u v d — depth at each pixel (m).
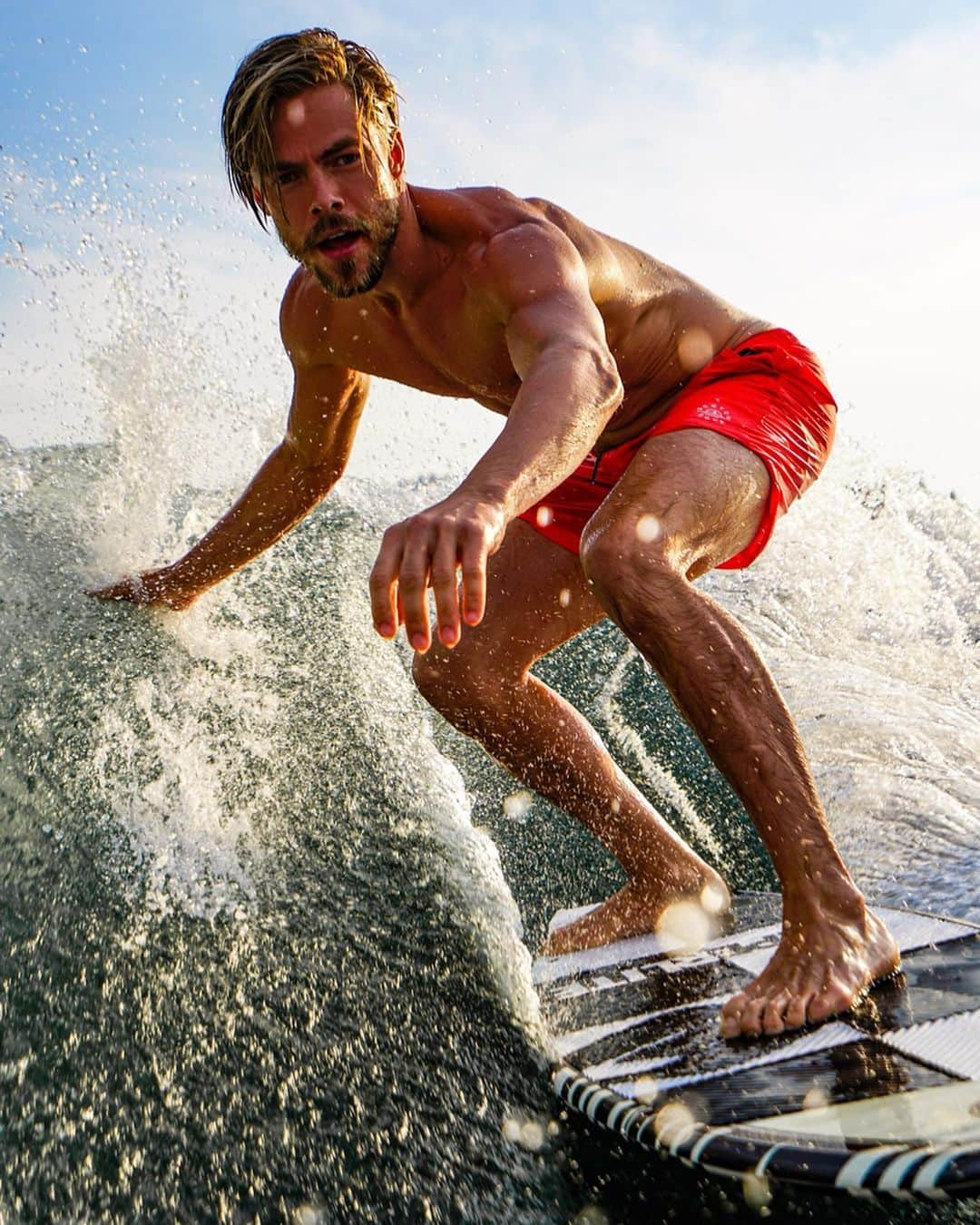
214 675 2.58
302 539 3.43
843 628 3.76
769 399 2.15
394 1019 1.76
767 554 4.12
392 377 2.33
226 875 2.06
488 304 1.95
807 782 1.76
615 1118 1.46
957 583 3.87
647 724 3.18
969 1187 1.21
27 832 1.98
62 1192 1.31
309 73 1.89
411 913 2.07
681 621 1.77
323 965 1.87
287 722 2.55
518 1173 1.40
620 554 1.80
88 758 2.20
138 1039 1.61
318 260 1.99
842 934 1.71
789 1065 1.52
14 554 2.51
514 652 2.28
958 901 2.17
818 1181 1.27
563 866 2.51
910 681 3.40
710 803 2.79
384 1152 1.43
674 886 2.19
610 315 2.14
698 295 2.29
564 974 2.00
